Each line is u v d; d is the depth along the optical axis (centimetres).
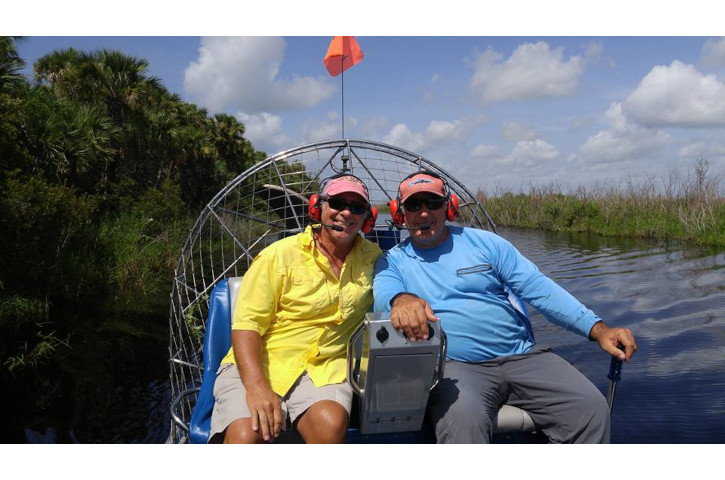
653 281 826
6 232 802
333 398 215
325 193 236
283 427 206
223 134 2845
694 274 877
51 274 878
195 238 360
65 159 1133
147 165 1812
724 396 384
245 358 215
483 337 255
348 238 239
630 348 225
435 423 225
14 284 796
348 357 211
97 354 659
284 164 369
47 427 456
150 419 473
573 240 1523
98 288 979
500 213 2214
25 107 1065
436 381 214
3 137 846
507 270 267
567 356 493
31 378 573
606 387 413
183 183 2084
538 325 605
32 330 739
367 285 246
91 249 1044
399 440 235
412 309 202
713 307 643
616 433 335
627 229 1636
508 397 253
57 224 866
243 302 226
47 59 1677
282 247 234
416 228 263
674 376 428
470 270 261
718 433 330
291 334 231
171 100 2148
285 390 223
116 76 1664
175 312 388
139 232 1254
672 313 624
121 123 1666
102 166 1385
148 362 632
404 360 201
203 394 261
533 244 1427
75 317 817
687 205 1541
